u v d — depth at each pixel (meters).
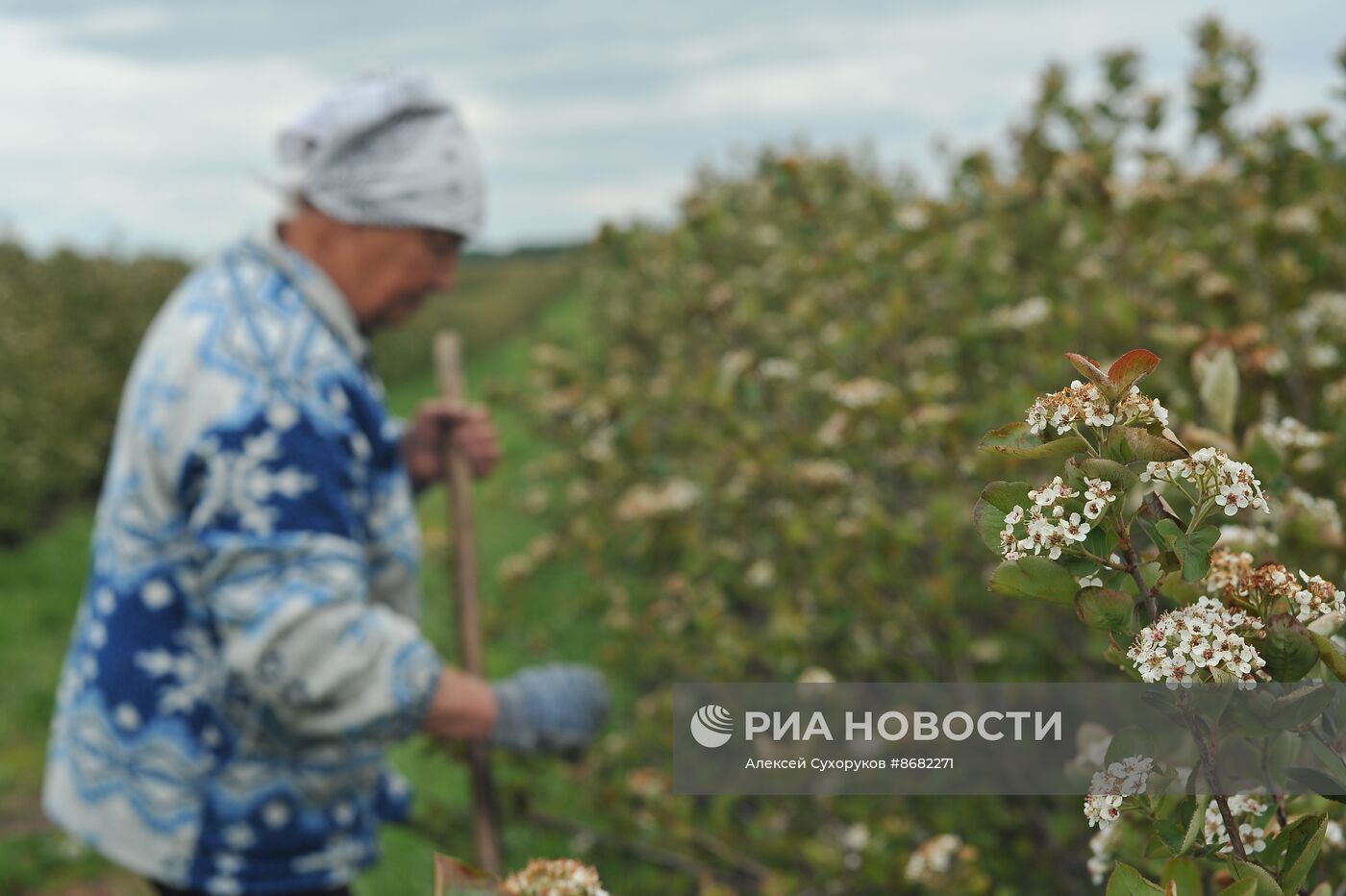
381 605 2.04
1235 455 1.18
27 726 4.63
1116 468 0.64
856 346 3.07
